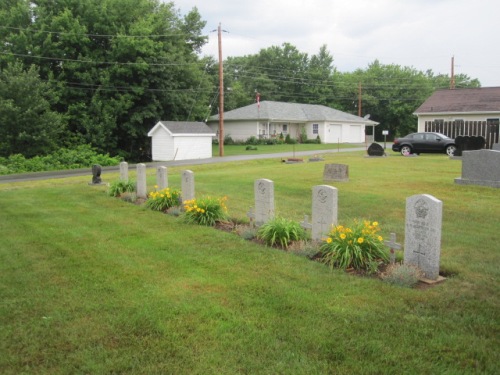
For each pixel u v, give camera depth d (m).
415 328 4.28
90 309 4.83
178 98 37.53
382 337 4.12
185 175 10.53
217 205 9.25
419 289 5.35
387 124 68.31
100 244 7.61
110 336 4.22
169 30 39.66
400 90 67.62
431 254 5.68
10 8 35.16
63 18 33.66
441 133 29.64
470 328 4.26
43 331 4.33
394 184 13.80
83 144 33.31
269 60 76.31
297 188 13.48
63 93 33.66
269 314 4.65
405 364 3.67
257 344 4.02
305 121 52.84
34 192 14.44
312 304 4.89
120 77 35.34
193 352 3.91
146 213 10.35
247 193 12.94
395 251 6.45
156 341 4.10
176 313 4.70
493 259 6.37
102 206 11.49
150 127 37.62
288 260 6.50
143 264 6.45
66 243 7.72
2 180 19.67
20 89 27.94
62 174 22.30
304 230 7.75
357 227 6.51
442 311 4.66
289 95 71.81
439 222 5.58
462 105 32.75
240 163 25.33
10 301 5.09
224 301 5.01
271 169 19.78
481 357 3.74
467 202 10.72
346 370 3.60
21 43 33.22
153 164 26.72
